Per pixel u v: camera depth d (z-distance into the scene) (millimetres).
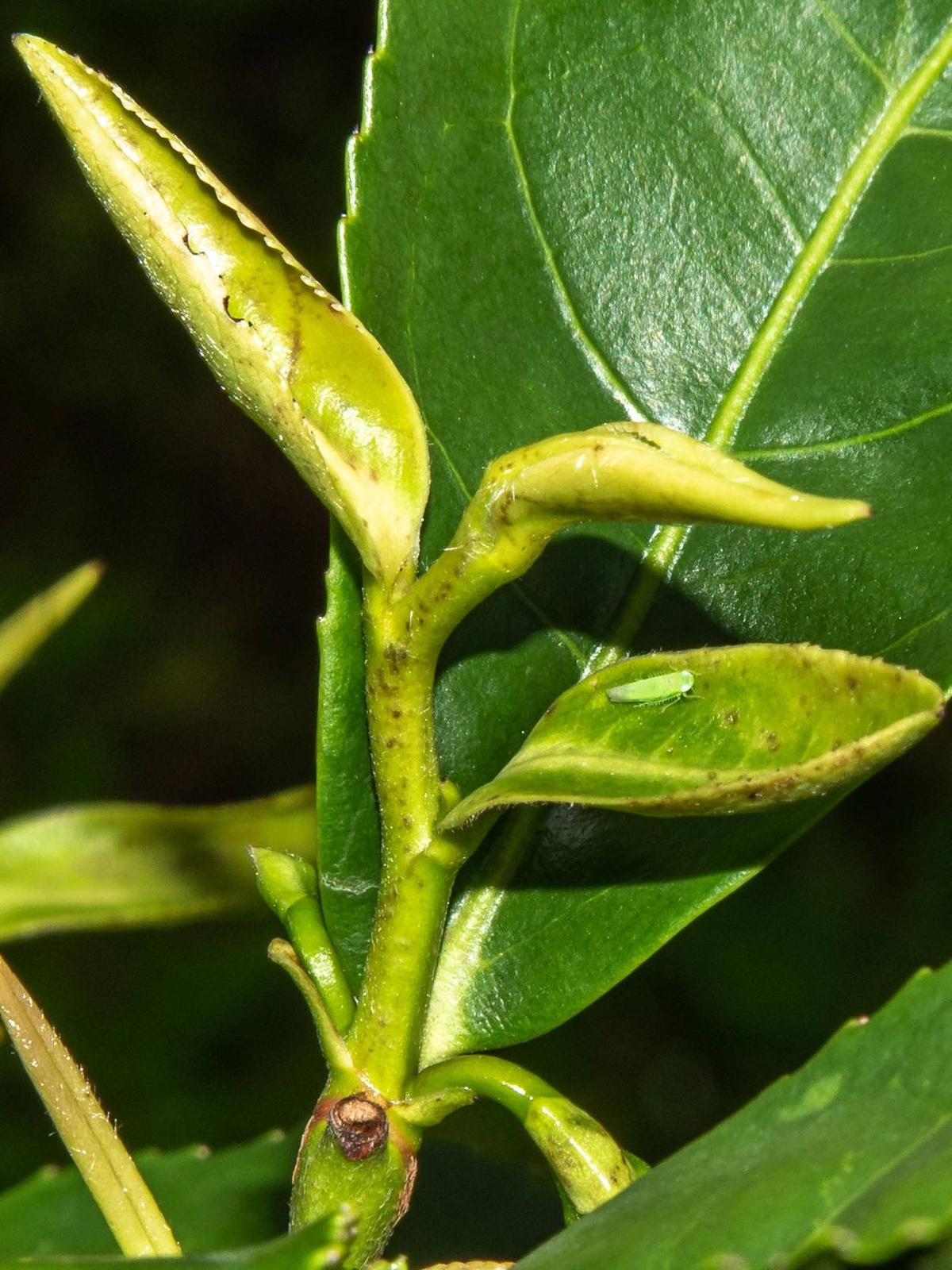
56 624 178
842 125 163
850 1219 130
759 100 163
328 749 154
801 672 142
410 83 158
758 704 143
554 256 161
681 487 136
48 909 190
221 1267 131
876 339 162
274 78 766
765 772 140
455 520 158
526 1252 183
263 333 145
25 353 742
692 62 163
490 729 159
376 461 146
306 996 152
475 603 146
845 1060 138
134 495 749
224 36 760
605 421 161
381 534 146
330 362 146
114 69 745
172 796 660
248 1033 508
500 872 158
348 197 156
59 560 721
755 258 163
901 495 161
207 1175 197
